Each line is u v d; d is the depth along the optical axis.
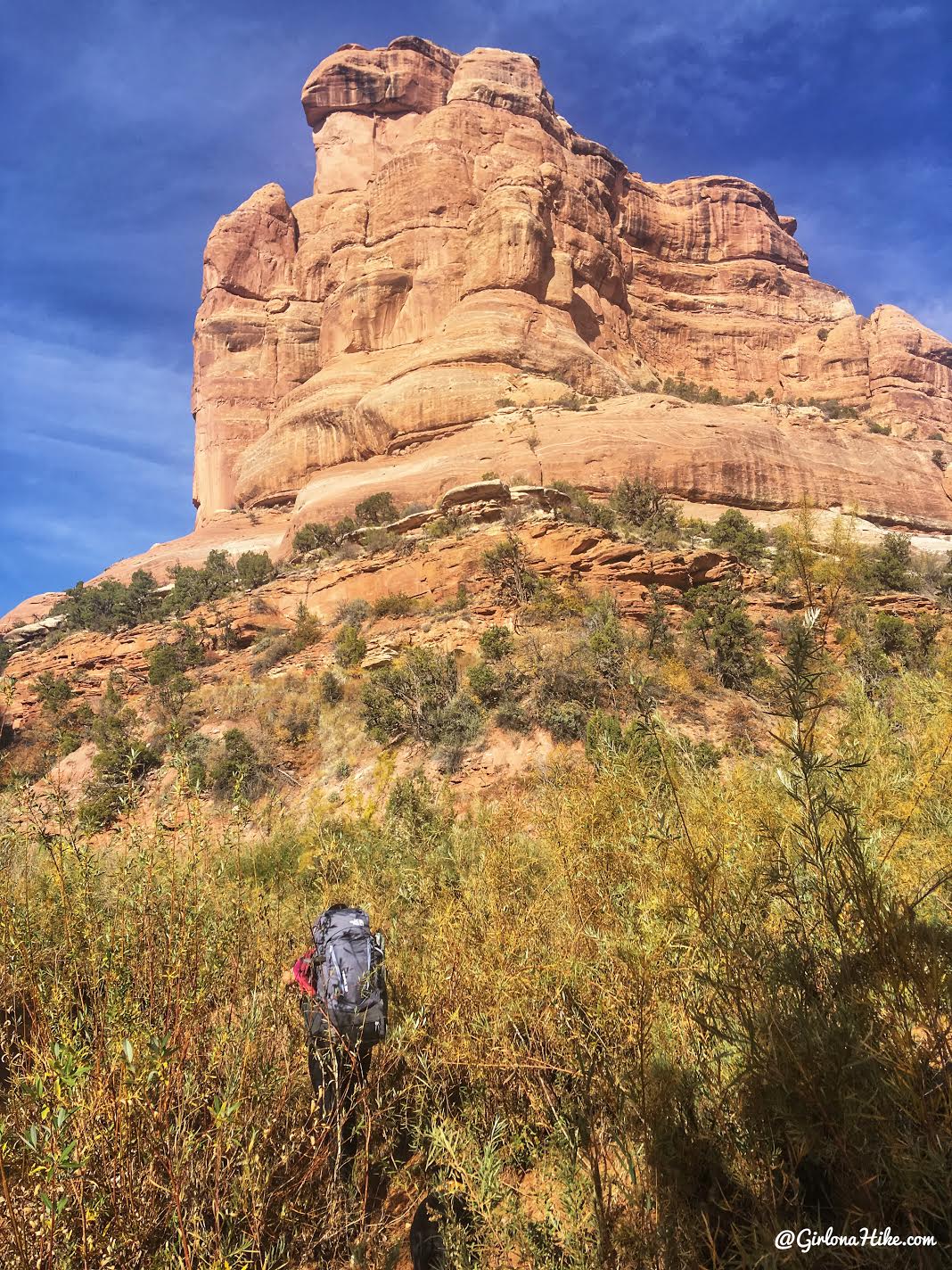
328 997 3.01
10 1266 1.75
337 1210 2.35
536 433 75.44
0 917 2.83
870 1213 1.62
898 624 12.24
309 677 40.03
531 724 25.92
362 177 140.12
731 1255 1.67
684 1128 2.04
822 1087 1.76
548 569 42.12
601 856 3.52
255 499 107.12
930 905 2.52
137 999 2.53
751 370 127.56
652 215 133.75
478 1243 2.04
